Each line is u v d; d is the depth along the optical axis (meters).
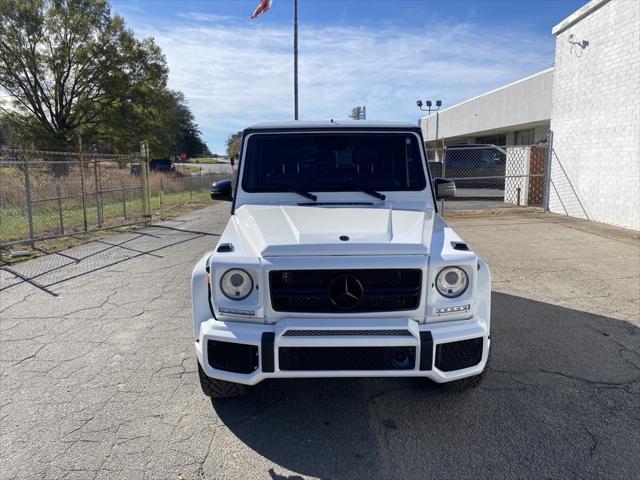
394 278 2.96
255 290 2.96
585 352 4.26
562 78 12.86
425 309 2.97
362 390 3.66
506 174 16.06
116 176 21.33
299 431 3.14
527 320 5.04
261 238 3.10
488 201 16.64
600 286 6.20
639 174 10.03
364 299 2.95
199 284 3.17
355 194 4.02
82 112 40.72
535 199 14.77
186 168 54.34
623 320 5.02
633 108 10.17
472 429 3.11
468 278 3.01
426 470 2.73
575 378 3.78
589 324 4.92
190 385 3.76
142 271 7.50
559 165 13.09
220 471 2.75
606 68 11.01
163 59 42.69
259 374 2.89
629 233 9.80
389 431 3.12
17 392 3.67
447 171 18.47
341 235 3.05
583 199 12.06
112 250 9.28
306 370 2.88
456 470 2.73
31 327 5.06
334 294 2.92
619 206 10.70
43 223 12.57
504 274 6.84
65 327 5.05
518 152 15.32
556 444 2.94
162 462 2.83
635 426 3.12
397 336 2.87
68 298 6.10
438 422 3.21
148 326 5.06
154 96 42.47
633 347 4.36
